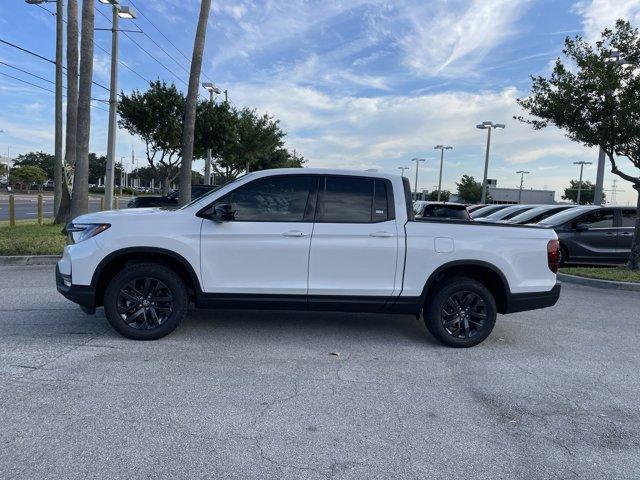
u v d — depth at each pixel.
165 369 4.72
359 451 3.39
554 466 3.29
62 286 5.50
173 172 27.25
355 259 5.48
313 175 5.61
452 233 5.61
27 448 3.28
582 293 9.46
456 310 5.70
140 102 22.94
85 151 14.16
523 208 16.09
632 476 3.20
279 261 5.44
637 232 11.44
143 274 5.39
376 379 4.68
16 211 28.42
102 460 3.17
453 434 3.67
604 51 11.12
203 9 15.68
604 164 19.25
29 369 4.61
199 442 3.43
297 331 6.14
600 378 4.88
